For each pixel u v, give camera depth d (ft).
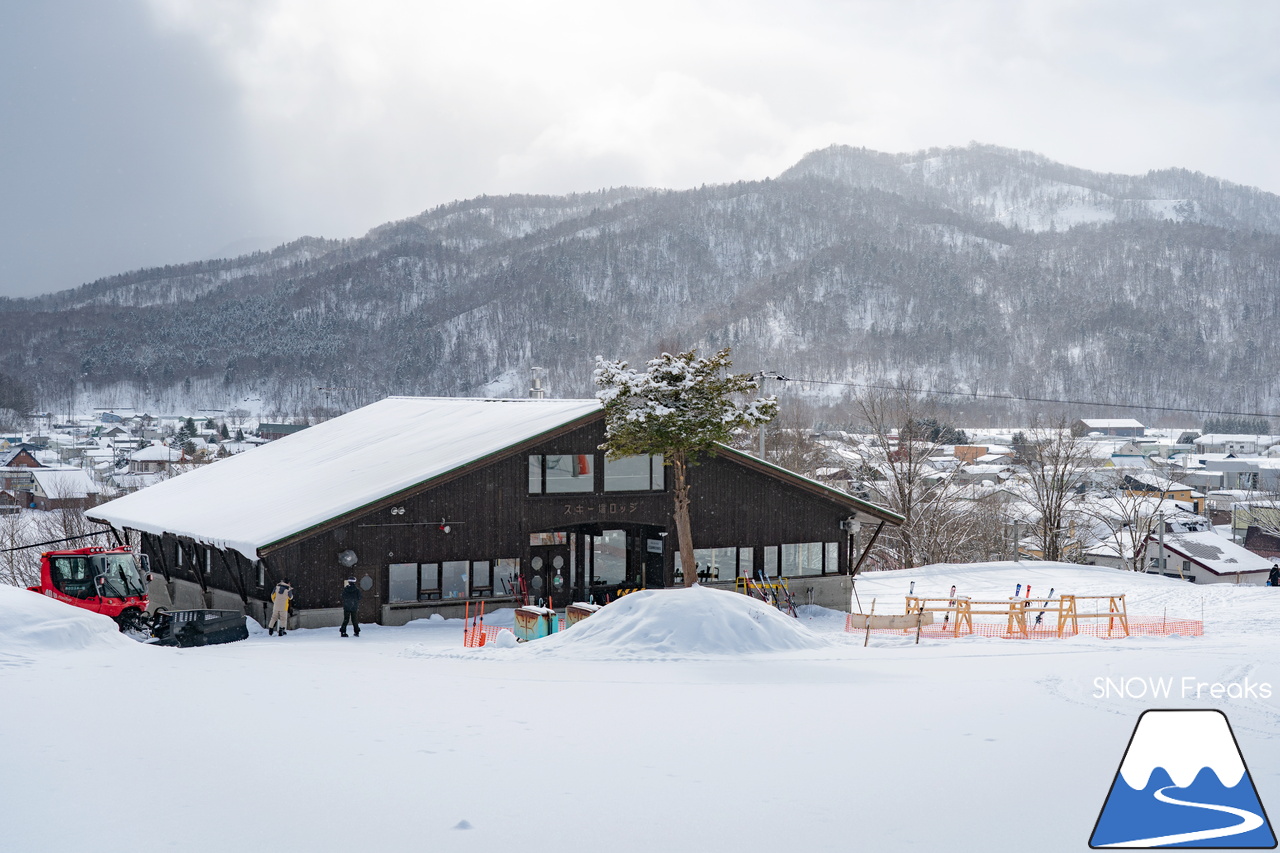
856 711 41.27
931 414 291.38
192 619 86.02
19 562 207.31
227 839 23.38
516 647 74.38
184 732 34.86
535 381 159.53
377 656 71.26
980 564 162.30
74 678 46.55
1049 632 85.40
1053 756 32.07
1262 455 549.54
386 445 131.75
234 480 137.18
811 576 120.37
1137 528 231.91
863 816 25.61
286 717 38.50
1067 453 202.59
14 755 30.50
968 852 22.75
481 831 24.32
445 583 103.24
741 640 70.44
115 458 489.26
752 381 102.42
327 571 97.55
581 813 25.88
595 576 117.29
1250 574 253.44
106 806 25.72
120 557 95.86
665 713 40.98
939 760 31.63
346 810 25.91
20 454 457.68
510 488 106.11
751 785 28.66
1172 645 70.90
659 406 97.45
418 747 33.47
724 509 115.75
